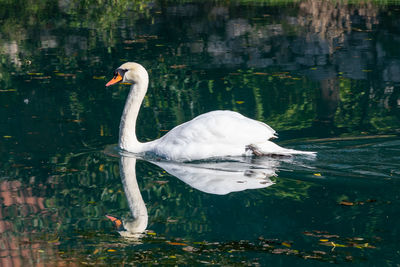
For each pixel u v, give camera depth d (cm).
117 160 1322
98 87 2002
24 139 1466
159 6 4272
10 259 855
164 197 1088
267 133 1297
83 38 2942
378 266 824
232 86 1973
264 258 853
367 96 1823
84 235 936
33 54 2555
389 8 4034
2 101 1831
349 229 937
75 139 1470
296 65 2300
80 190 1129
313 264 830
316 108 1706
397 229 934
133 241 913
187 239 917
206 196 1087
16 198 1091
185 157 1306
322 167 1229
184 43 2792
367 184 1124
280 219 979
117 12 3972
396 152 1312
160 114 1675
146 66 2292
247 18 3678
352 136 1437
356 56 2455
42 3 4397
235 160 1289
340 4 4300
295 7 4219
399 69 2183
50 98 1859
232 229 945
